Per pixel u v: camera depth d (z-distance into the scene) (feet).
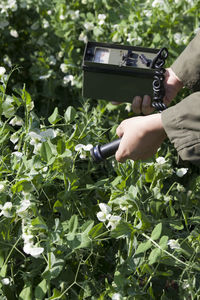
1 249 5.56
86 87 6.86
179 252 5.57
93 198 7.04
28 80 10.98
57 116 6.57
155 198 6.25
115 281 5.24
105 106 8.93
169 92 6.66
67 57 10.15
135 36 9.57
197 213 6.59
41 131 6.25
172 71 6.64
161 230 5.55
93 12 11.32
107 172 7.93
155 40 9.48
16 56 11.24
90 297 5.69
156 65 6.48
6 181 5.68
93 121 7.60
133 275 5.66
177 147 5.07
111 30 10.19
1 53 11.16
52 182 6.07
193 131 4.97
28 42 11.44
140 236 5.98
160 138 5.30
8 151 6.53
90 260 6.11
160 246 5.27
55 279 5.60
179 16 10.05
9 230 5.60
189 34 9.82
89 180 6.88
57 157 5.71
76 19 10.54
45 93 10.01
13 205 5.56
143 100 6.75
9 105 6.13
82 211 6.34
